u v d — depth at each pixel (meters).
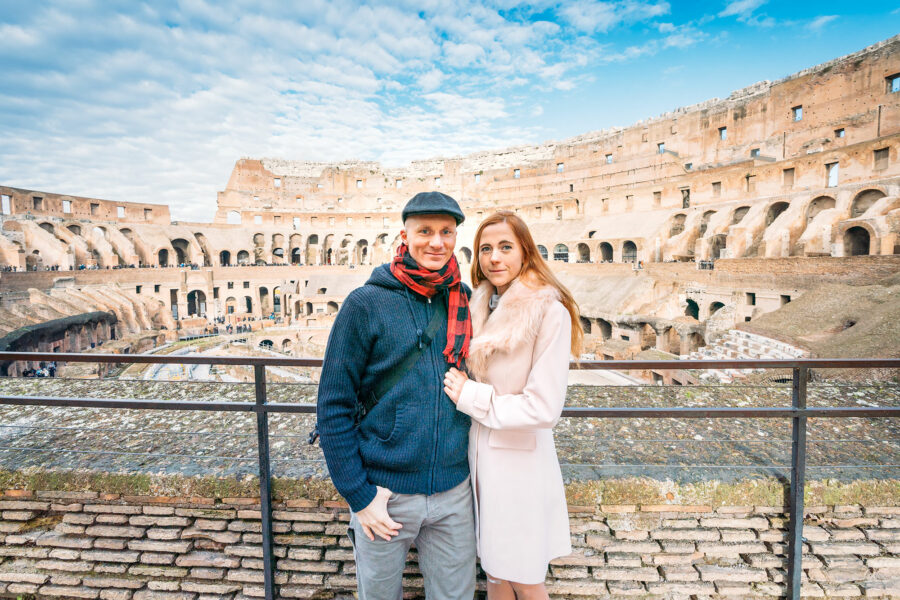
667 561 3.03
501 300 2.21
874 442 3.65
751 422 4.07
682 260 35.62
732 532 3.06
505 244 2.23
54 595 3.15
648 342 27.14
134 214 50.91
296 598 3.05
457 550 2.22
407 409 2.05
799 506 2.88
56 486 3.21
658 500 3.06
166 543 3.13
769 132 38.84
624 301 30.64
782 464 3.31
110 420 4.16
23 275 33.72
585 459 3.43
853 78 32.97
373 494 2.04
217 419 4.18
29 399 2.93
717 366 2.74
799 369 2.82
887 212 22.17
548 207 51.66
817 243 25.88
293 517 3.08
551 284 2.20
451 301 2.18
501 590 2.45
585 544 3.06
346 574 3.02
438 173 63.19
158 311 39.62
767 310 24.33
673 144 45.94
